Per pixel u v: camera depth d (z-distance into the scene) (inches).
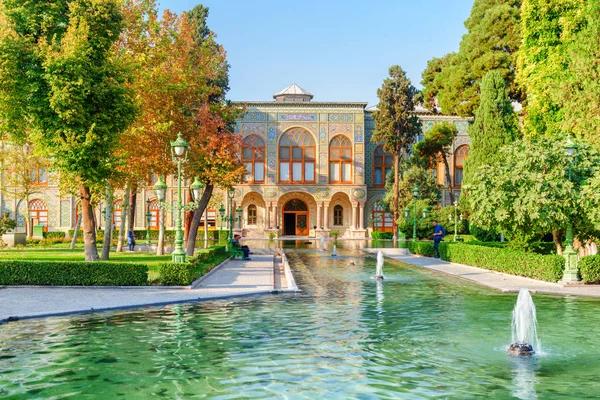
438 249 1167.0
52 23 765.9
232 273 829.2
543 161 708.0
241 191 2108.8
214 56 1069.1
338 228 2183.8
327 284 721.0
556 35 984.9
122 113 775.1
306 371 309.6
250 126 2107.5
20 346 363.6
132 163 950.4
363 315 486.9
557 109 976.3
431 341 384.8
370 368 316.2
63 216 2058.3
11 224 1421.0
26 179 1596.9
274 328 426.9
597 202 666.8
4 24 730.8
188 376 299.6
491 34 1520.7
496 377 301.1
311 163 2127.2
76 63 720.3
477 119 1182.3
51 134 754.2
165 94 959.6
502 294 622.8
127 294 589.6
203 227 2144.4
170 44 1005.2
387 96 1817.2
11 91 729.0
